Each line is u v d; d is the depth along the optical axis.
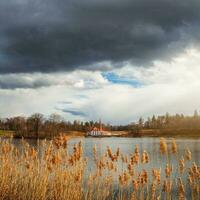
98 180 18.03
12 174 18.41
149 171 27.52
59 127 96.31
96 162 17.81
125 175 16.33
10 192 17.39
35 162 18.12
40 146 18.80
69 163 17.08
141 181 15.80
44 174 17.22
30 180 17.64
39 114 91.44
